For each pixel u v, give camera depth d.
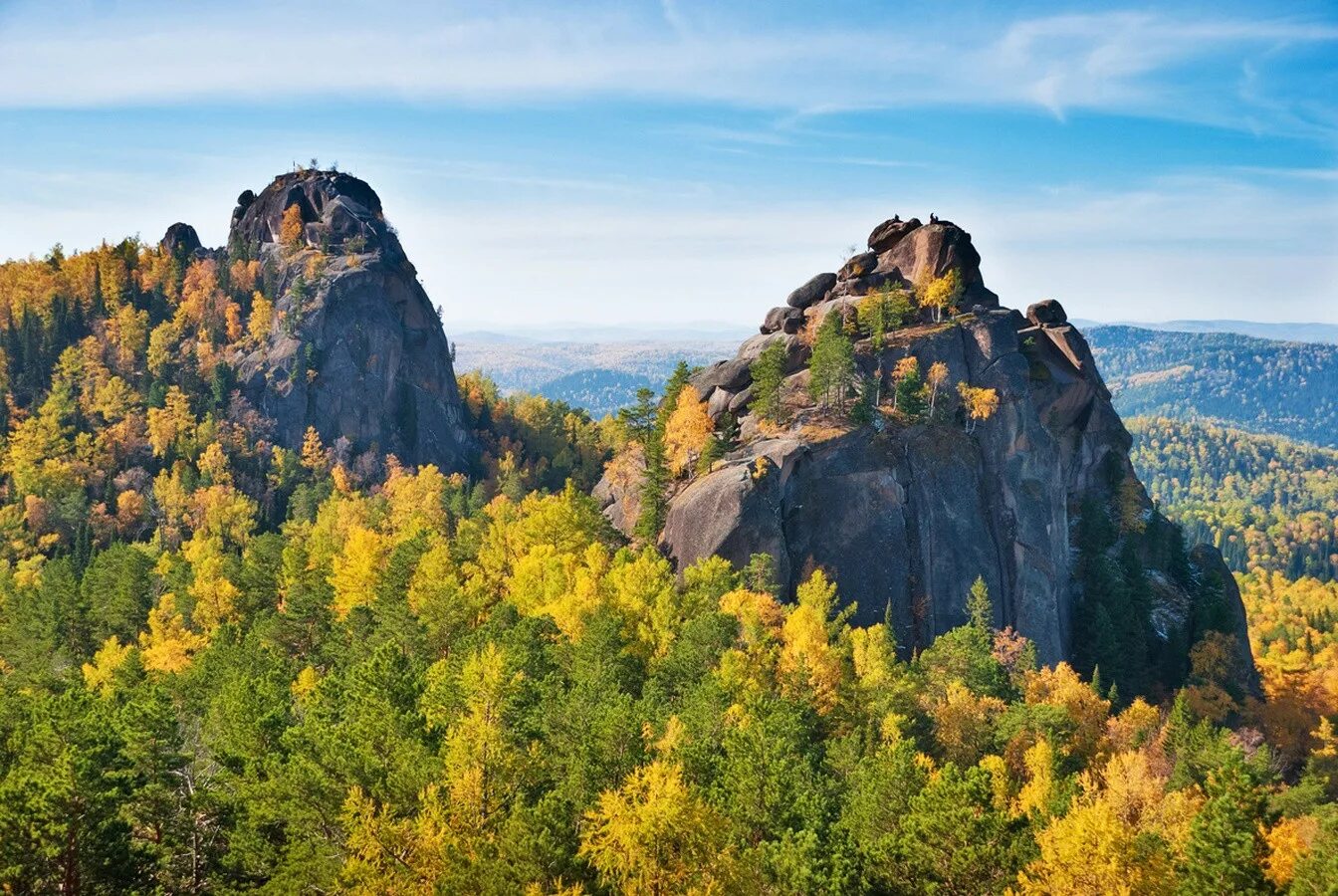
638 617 97.88
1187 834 56.50
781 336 160.38
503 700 58.91
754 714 70.44
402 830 47.16
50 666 108.69
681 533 129.88
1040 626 135.88
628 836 44.38
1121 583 144.38
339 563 122.19
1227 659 141.25
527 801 51.38
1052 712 80.38
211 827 54.84
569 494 130.75
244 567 136.12
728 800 56.38
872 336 150.62
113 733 57.19
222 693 74.31
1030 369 156.38
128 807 52.81
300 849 48.69
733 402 155.50
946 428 141.38
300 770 51.16
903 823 54.16
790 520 131.38
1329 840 54.12
